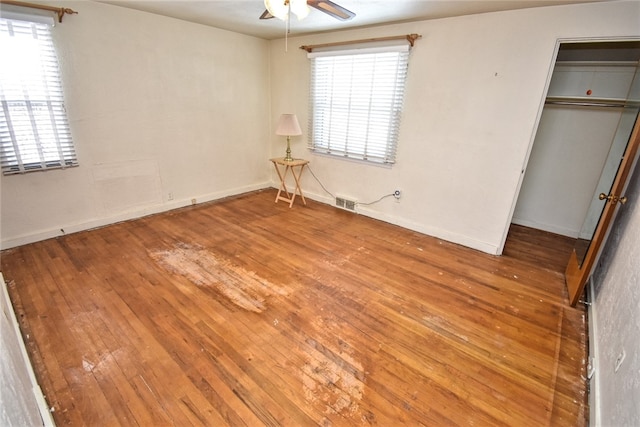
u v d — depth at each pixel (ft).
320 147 14.30
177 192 13.21
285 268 9.03
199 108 13.02
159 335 6.31
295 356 5.93
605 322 5.98
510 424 4.81
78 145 10.10
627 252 5.84
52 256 9.07
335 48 12.60
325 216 13.26
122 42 10.34
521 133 9.16
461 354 6.14
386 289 8.19
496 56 9.11
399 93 11.31
